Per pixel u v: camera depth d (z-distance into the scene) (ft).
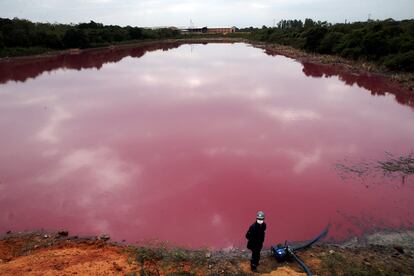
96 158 37.96
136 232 24.31
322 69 105.40
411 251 22.18
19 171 34.71
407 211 26.99
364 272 18.72
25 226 25.18
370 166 35.42
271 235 23.91
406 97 66.80
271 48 189.67
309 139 43.75
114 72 103.45
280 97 67.92
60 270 18.20
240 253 21.84
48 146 41.83
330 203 28.17
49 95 70.85
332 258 20.74
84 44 181.88
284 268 19.80
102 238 23.43
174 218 26.05
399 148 40.42
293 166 35.53
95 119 53.57
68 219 26.04
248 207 27.55
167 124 50.65
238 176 33.12
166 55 156.46
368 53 107.45
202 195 29.45
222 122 51.49
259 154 38.73
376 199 28.81
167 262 19.88
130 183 31.78
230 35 307.58
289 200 28.66
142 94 71.82
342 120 52.13
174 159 37.45
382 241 23.27
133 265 19.38
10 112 57.72
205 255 21.33
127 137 44.91
